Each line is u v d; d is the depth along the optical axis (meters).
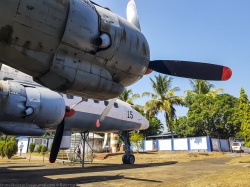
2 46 3.73
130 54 4.90
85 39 4.23
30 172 12.60
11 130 8.04
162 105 41.75
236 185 7.60
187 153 30.48
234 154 30.11
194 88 45.81
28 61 3.97
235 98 38.09
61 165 17.94
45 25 3.77
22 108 8.08
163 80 42.84
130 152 19.08
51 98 8.70
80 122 14.74
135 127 18.95
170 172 12.17
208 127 37.19
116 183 8.84
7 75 9.69
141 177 10.41
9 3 3.43
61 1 3.84
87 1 4.44
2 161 22.44
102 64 4.66
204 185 7.79
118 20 4.80
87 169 14.38
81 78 4.40
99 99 5.05
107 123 16.61
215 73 5.52
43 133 8.73
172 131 41.50
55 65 4.13
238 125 35.59
